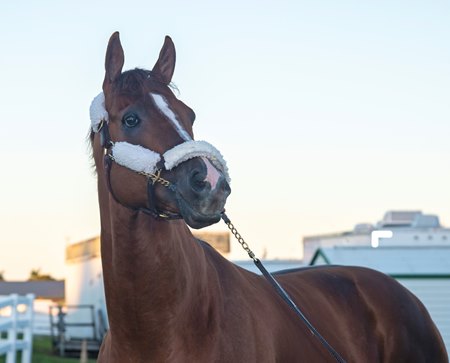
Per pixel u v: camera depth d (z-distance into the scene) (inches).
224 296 173.8
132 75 162.1
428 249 807.1
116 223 159.6
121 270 160.1
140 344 162.6
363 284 234.7
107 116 163.2
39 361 825.5
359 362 216.1
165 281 159.5
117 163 158.4
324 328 206.8
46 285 2372.0
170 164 152.4
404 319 233.9
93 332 927.7
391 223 1244.5
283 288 205.9
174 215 157.2
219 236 1017.5
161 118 157.3
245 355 170.1
